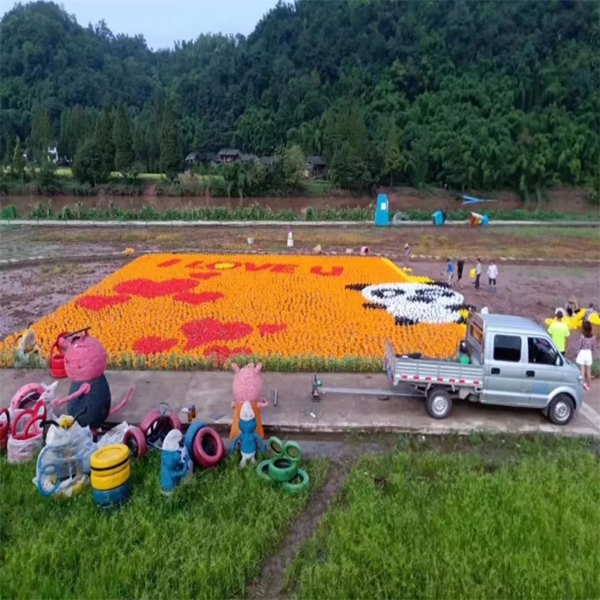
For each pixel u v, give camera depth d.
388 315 18.53
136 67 171.00
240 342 15.46
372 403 11.48
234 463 8.86
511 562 6.61
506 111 105.75
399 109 113.94
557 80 109.56
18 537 6.91
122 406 10.98
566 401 10.68
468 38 124.94
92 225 44.22
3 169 86.44
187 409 10.60
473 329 11.81
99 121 85.56
